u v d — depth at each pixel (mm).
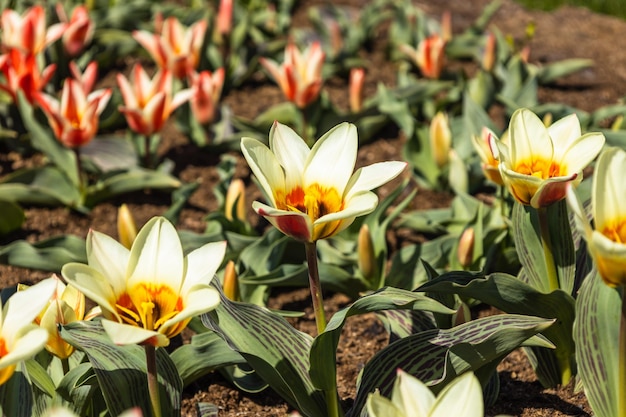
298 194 2953
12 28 5625
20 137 6051
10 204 5082
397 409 2289
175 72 6004
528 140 3232
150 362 2857
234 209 4715
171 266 2701
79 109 5059
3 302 3652
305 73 5770
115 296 2668
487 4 8586
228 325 3260
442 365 3195
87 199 5469
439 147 5434
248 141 2848
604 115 5758
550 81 7020
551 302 3393
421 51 6516
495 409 3670
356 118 6156
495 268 4500
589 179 4309
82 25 6262
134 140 5859
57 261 4531
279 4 8281
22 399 3062
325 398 3312
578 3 8719
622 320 2875
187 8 7738
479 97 6270
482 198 5441
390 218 4605
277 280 4184
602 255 2492
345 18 7785
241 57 7078
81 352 3490
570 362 3697
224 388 3893
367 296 3008
